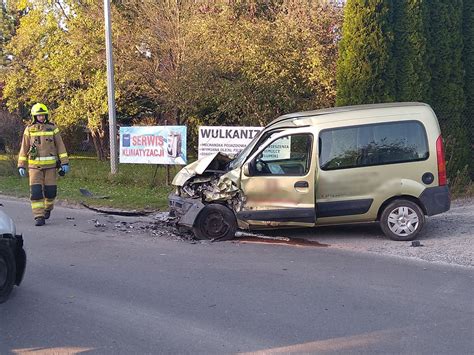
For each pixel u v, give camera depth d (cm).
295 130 862
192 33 1719
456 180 1248
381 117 855
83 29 2153
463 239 843
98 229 963
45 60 2333
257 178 857
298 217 851
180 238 892
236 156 965
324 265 716
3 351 452
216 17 1709
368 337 478
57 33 2298
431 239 853
